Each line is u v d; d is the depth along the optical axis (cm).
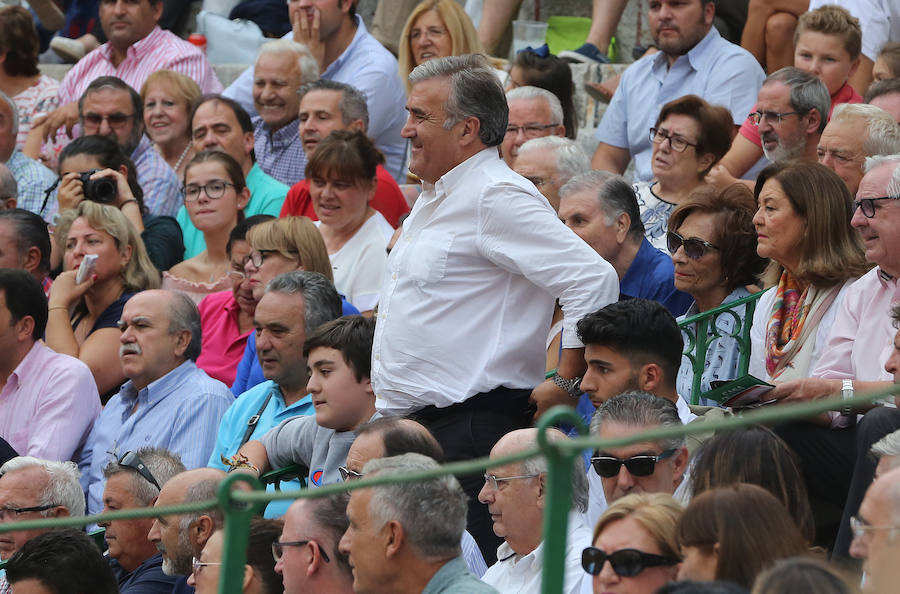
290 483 2225
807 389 1847
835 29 2995
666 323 1891
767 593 1032
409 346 2039
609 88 3644
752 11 3462
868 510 1205
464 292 2042
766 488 1530
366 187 2844
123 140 3494
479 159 2058
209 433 2508
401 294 2064
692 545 1291
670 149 2764
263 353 2298
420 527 1496
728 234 2312
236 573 1056
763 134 2755
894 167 1981
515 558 1773
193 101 3641
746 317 2292
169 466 2172
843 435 1845
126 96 3500
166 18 4475
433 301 2039
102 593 1897
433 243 2044
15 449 2645
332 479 2078
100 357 2814
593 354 1892
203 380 2555
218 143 3306
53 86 4122
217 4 4412
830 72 3002
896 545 1170
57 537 1900
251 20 4400
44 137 3891
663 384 1888
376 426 1809
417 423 1831
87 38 4509
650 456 1656
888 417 1672
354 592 1594
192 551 1936
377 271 2822
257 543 1755
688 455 1736
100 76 3928
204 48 4378
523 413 2070
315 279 2328
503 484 1727
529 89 3105
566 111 3325
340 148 2825
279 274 2556
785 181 2139
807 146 2734
